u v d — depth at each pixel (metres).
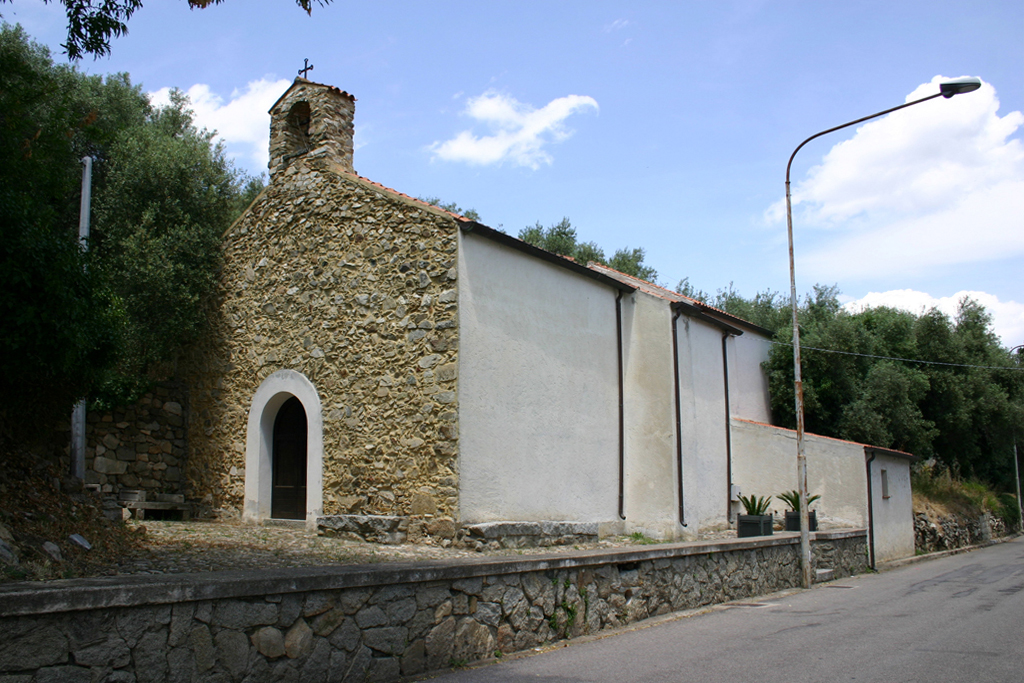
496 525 10.36
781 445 17.39
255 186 25.19
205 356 14.09
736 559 11.75
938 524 22.94
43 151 8.96
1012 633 8.34
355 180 12.34
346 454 11.63
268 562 8.06
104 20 7.80
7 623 3.93
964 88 12.16
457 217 11.03
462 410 10.68
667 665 6.60
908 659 6.87
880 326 25.98
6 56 9.11
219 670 4.85
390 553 9.44
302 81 13.56
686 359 14.70
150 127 17.94
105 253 14.38
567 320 13.22
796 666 6.55
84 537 7.61
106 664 4.31
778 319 26.53
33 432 8.83
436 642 6.38
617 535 13.84
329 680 5.50
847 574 15.83
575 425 13.09
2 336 6.66
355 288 12.04
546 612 7.66
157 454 13.63
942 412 25.95
